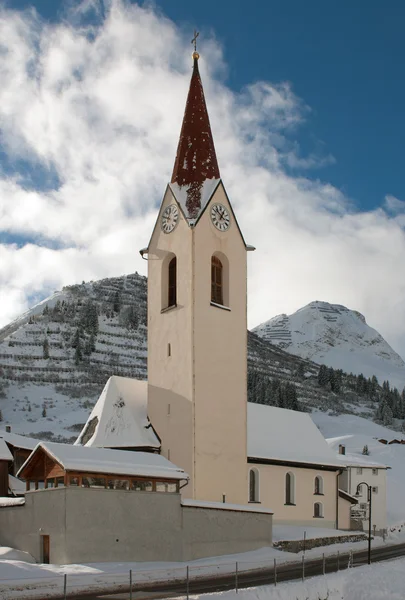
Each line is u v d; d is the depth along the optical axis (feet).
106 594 143.13
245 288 271.69
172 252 263.49
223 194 270.26
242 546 220.02
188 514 204.95
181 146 274.77
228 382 258.57
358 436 643.45
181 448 246.47
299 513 293.02
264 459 279.49
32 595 138.62
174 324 257.96
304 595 149.69
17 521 195.42
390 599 157.89
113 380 271.08
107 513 186.80
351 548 260.21
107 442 253.44
